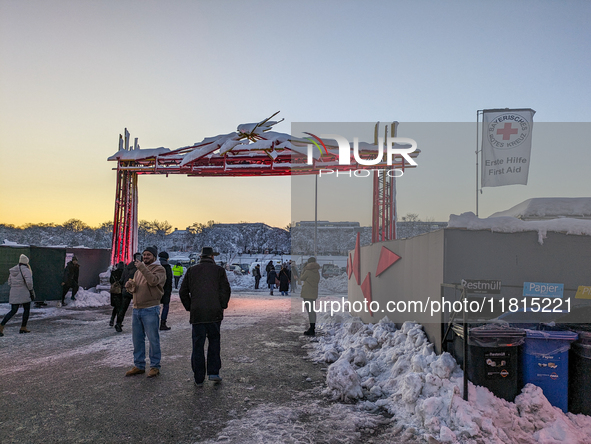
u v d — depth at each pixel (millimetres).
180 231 121938
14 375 5199
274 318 10773
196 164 16203
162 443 3314
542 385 3695
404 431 3549
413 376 3977
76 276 13586
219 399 4367
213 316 4871
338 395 4406
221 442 3340
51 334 8109
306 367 5758
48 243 110750
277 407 4148
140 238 107562
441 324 4574
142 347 5312
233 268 32125
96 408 4062
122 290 8477
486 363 3668
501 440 3258
